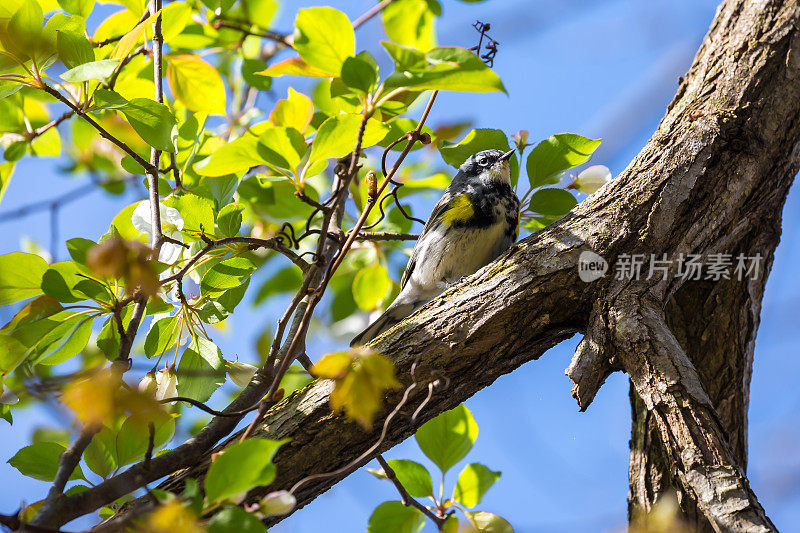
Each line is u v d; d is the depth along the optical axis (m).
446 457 7.59
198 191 7.93
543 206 8.62
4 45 6.36
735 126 7.70
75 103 7.67
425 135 7.02
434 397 6.91
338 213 8.91
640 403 8.30
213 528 4.66
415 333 7.06
